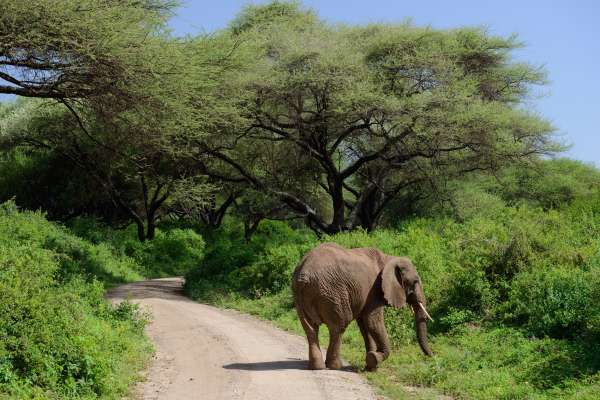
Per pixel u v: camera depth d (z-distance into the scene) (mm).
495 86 31969
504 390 9422
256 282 21812
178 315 17469
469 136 27703
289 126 29422
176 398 8781
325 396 8891
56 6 16672
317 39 28375
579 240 15812
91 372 8617
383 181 34062
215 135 28734
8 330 8453
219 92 25641
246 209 37562
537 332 11914
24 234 21109
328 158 30625
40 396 7492
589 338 10688
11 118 38906
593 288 11734
